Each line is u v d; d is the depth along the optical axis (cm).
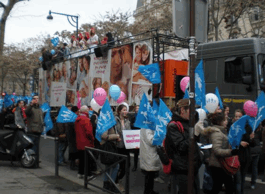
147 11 3016
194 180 459
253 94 902
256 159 714
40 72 1956
